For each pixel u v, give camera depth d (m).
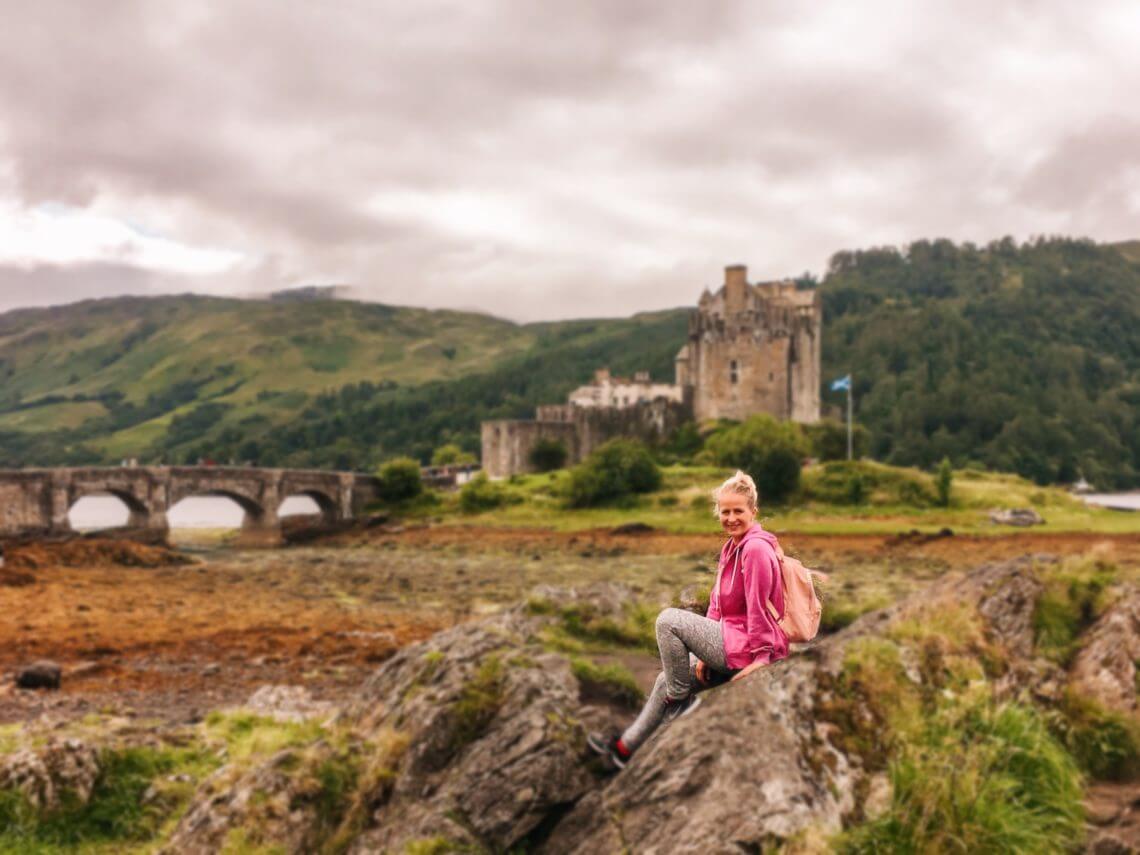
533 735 10.52
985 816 9.67
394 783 11.40
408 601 58.75
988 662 13.65
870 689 10.77
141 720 23.53
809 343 152.50
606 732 10.28
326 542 106.25
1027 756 11.06
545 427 140.25
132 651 37.97
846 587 55.75
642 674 16.81
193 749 18.05
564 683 12.74
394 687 14.18
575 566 77.38
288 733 17.55
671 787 9.02
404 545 98.38
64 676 32.28
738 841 8.36
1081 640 15.20
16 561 70.19
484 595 61.25
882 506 101.69
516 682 11.82
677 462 128.12
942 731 10.92
